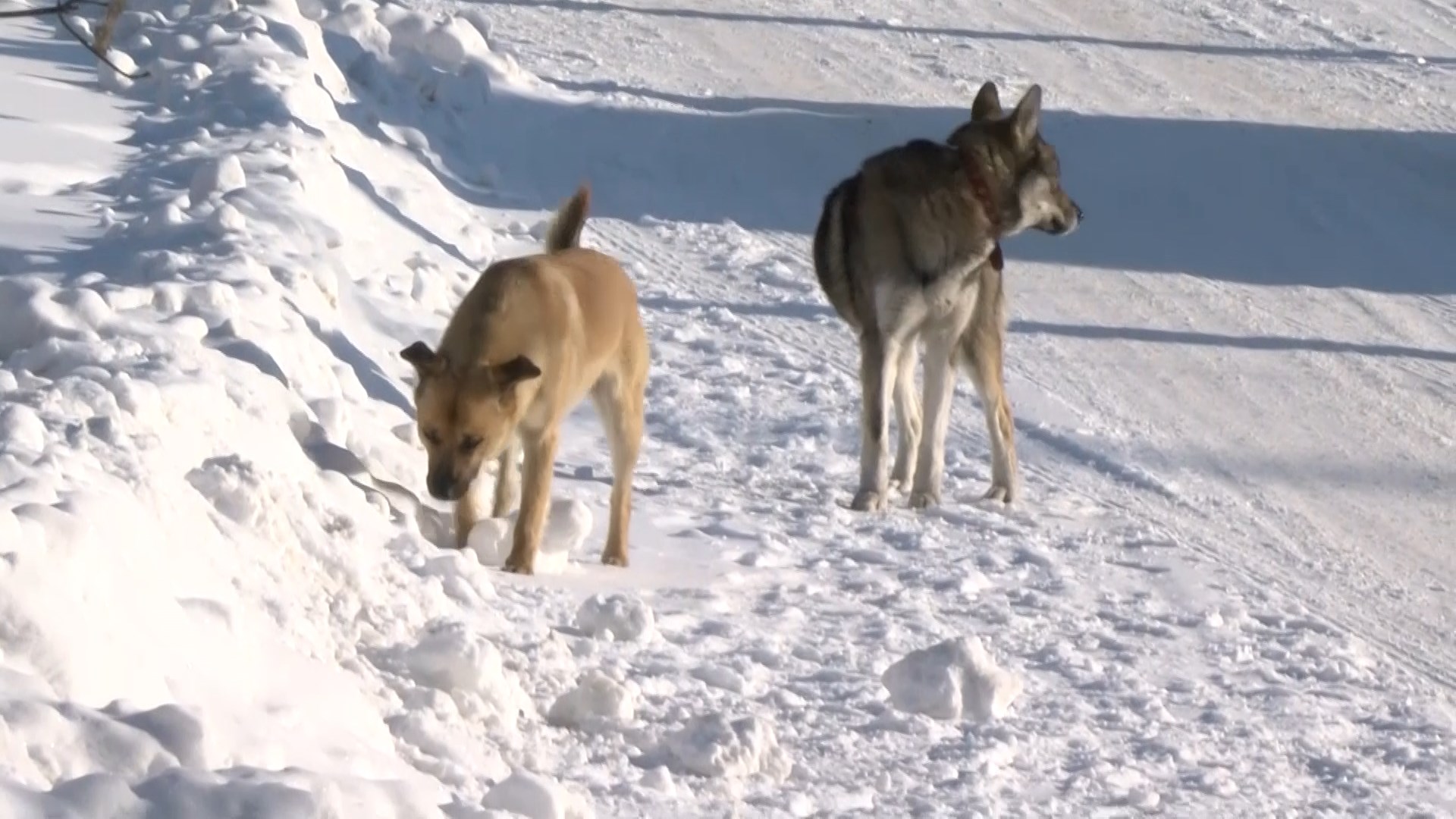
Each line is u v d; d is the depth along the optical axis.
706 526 12.36
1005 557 12.45
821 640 10.43
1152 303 18.80
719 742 8.13
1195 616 11.71
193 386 9.58
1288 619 11.84
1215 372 16.98
